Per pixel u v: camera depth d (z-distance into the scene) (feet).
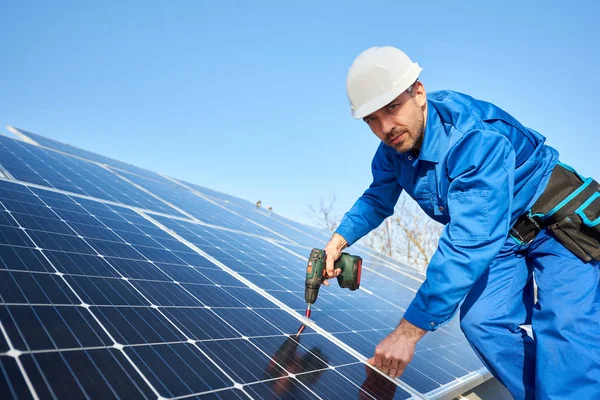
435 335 15.98
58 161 21.38
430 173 10.03
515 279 11.04
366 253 33.47
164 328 8.46
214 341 8.75
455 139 9.23
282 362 8.98
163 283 10.77
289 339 10.34
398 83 8.87
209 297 11.05
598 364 8.54
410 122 9.18
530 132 10.46
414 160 10.25
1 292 7.44
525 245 10.72
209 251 15.67
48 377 5.81
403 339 9.43
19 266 8.66
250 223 27.55
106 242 12.16
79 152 29.35
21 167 16.85
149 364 7.07
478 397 12.98
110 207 16.29
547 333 9.29
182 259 13.44
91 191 17.79
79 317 7.65
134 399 6.07
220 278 13.03
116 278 9.96
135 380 6.51
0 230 10.01
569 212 9.77
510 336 10.57
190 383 7.00
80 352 6.65
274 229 29.25
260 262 17.19
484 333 10.66
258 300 12.37
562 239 9.88
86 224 13.05
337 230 12.44
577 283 9.48
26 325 6.77
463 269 8.77
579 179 10.17
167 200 23.17
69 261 9.87
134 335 7.79
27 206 12.45
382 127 9.25
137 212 17.29
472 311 10.87
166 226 16.90
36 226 11.20
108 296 8.89
